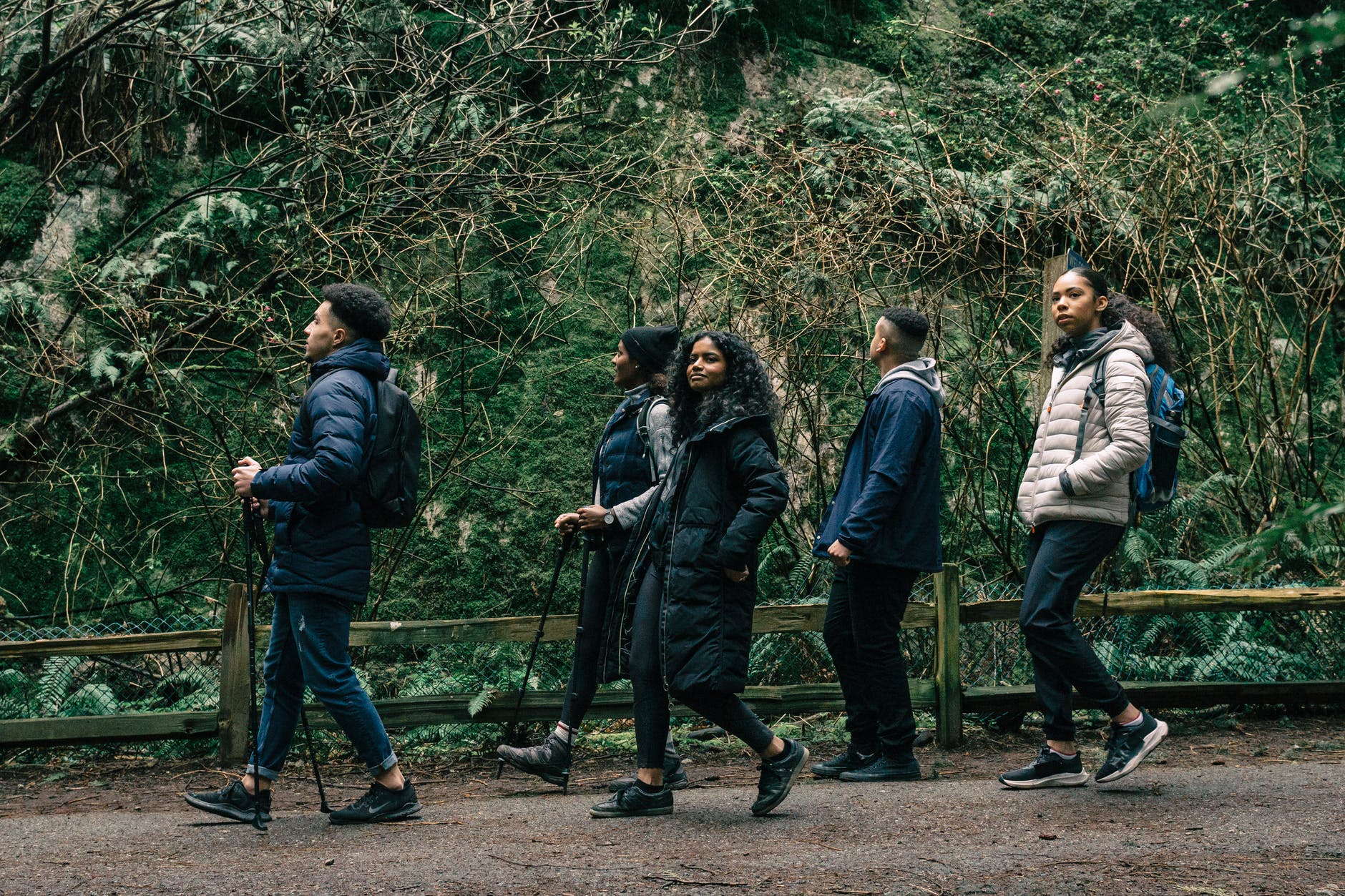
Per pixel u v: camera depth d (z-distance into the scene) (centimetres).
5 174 603
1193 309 671
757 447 319
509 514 592
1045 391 537
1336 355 724
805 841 293
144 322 569
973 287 654
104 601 553
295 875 266
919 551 373
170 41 604
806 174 659
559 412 612
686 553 315
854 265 615
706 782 397
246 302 590
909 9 805
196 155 635
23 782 416
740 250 628
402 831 318
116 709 479
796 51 754
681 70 715
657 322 629
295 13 607
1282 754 424
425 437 591
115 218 613
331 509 324
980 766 415
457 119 620
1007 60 787
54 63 571
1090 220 657
